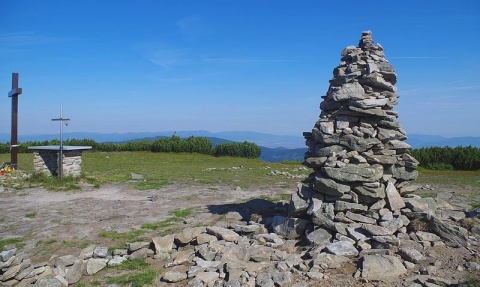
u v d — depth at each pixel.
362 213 4.55
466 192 8.19
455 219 4.69
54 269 3.97
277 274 3.56
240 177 11.27
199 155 20.70
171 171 12.91
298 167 15.25
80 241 5.07
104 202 7.63
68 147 10.58
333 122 4.99
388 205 4.55
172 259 4.30
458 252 3.87
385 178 4.66
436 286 3.25
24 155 17.94
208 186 9.52
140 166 14.76
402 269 3.58
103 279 3.89
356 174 4.55
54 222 6.05
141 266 4.17
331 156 4.75
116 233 5.40
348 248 4.00
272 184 9.90
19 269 3.78
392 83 5.00
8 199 7.97
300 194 4.91
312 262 3.81
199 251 4.31
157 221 6.04
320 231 4.43
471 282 3.23
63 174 10.20
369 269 3.57
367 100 4.71
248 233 4.88
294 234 4.66
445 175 12.20
